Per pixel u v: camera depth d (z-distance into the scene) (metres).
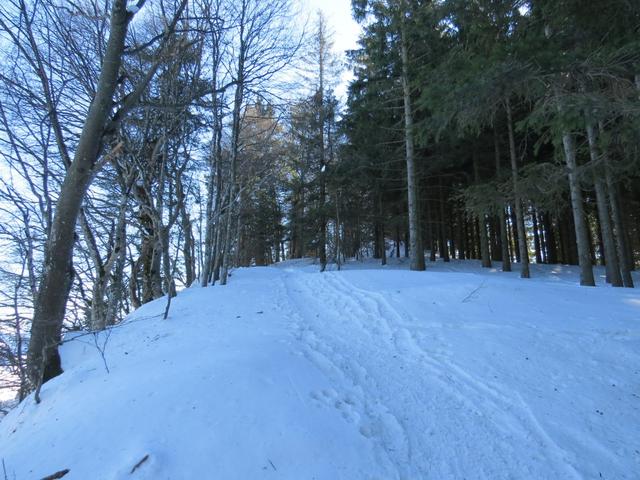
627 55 5.71
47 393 4.16
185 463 2.62
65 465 2.66
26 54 5.16
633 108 5.33
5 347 6.07
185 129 9.41
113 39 3.82
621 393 3.88
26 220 7.09
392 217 21.58
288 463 2.73
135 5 3.83
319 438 3.01
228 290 9.62
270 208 28.22
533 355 4.67
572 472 2.87
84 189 4.08
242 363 4.05
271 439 2.92
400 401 3.84
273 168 15.54
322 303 7.86
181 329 5.94
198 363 4.09
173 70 7.40
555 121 5.76
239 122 11.88
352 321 6.44
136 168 7.98
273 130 13.16
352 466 2.80
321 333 5.86
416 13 12.82
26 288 7.80
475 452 3.09
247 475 2.59
